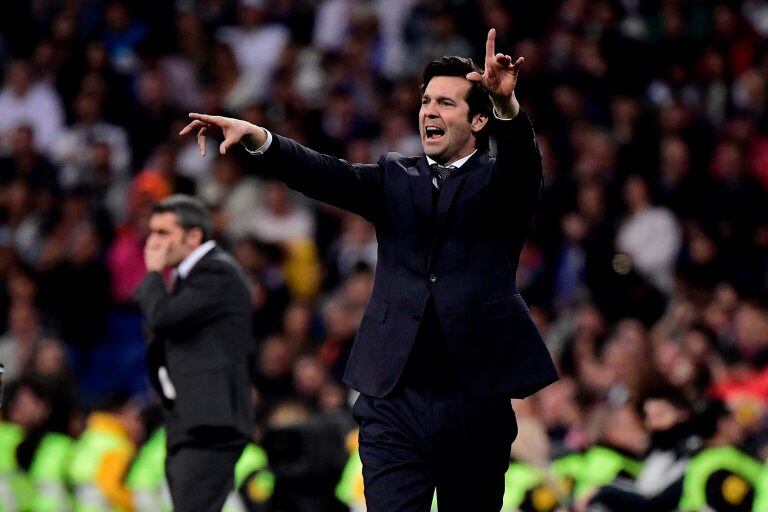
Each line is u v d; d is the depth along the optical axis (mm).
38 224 38688
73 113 42625
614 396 25094
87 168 39594
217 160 37438
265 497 22375
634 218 32688
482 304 13234
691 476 19641
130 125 41031
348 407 26078
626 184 33406
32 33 46125
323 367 28719
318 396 27812
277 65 41594
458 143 13477
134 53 43844
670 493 19688
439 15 39812
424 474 13367
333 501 21250
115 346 35406
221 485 17297
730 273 30109
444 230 13305
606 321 29641
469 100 13445
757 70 36812
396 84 38844
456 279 13250
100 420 25422
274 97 40406
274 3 44156
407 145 37031
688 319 28391
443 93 13453
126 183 39781
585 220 32625
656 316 29453
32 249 38469
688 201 33031
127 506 24375
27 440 25047
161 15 44562
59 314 35688
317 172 13148
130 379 35000
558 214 33219
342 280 34656
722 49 37469
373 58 40938
